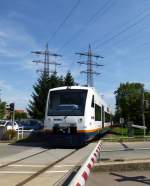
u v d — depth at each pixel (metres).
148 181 12.02
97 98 30.06
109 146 26.91
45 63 69.44
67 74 76.06
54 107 25.86
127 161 14.23
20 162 16.61
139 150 23.27
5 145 27.89
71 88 26.09
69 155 19.80
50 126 25.53
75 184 5.95
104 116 39.62
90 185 11.28
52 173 13.20
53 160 17.42
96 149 12.30
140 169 13.89
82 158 18.06
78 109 25.33
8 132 33.66
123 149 24.03
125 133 55.59
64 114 25.33
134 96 72.19
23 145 27.77
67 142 25.02
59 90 26.23
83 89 26.09
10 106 34.94
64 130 25.09
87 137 25.25
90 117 25.73
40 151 22.61
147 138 33.75
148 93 69.19
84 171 7.18
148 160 14.63
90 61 61.16
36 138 33.97
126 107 74.75
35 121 47.00
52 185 11.00
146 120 65.94
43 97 73.75
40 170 13.98
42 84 74.19
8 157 18.92
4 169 14.30
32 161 17.02
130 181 11.97
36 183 11.30
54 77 74.94
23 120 47.28
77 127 24.98
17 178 12.18
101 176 12.72
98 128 30.50
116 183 11.64
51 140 25.56
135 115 70.12
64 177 12.30
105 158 17.36
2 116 80.94
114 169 13.55
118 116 92.62
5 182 11.48
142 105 43.09
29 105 75.25
